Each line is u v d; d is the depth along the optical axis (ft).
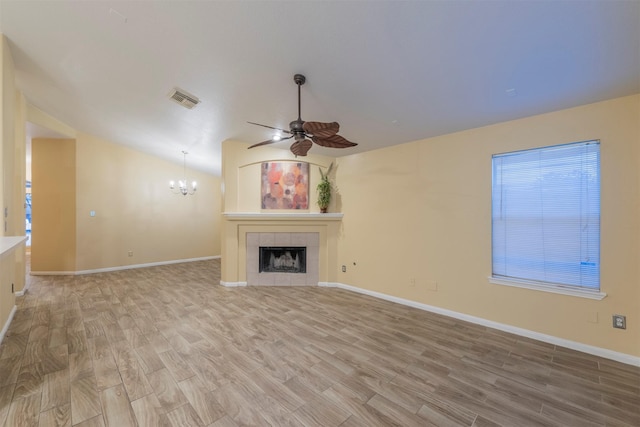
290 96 10.28
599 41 6.09
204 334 9.89
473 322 11.13
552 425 5.80
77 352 8.48
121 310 12.23
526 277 10.11
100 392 6.59
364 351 8.79
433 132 11.89
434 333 10.14
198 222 25.41
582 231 8.98
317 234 16.58
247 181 16.61
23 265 14.34
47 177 18.39
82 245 19.06
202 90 10.75
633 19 5.44
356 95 9.59
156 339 9.45
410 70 7.91
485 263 10.87
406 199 13.34
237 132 14.79
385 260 14.16
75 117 16.07
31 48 9.43
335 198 16.85
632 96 8.06
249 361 8.11
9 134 9.62
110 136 18.98
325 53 7.71
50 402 6.21
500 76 7.69
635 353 8.01
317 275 16.65
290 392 6.74
